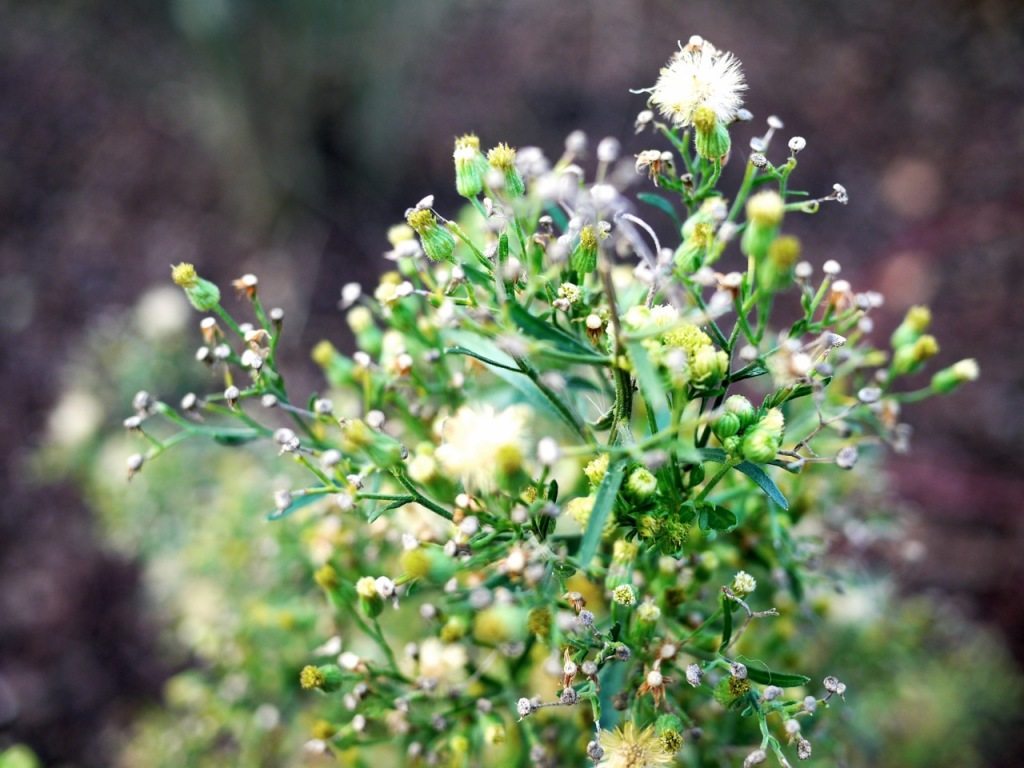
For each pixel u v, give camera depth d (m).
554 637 0.11
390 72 0.37
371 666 0.13
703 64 0.11
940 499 0.33
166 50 0.39
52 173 0.43
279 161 0.38
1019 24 0.45
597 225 0.10
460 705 0.13
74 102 0.45
